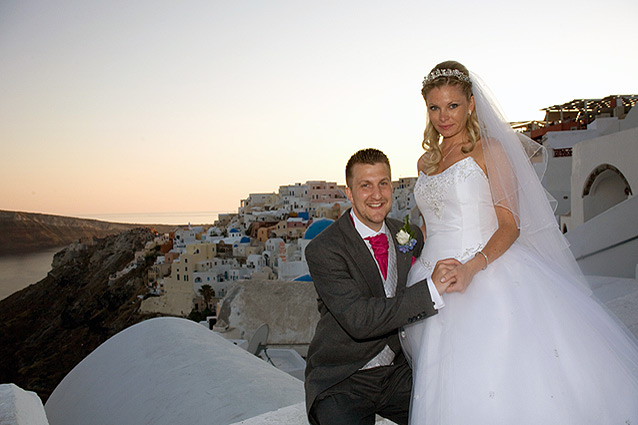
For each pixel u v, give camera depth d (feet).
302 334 34.76
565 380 6.54
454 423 6.59
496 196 7.56
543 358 6.63
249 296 35.70
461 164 7.97
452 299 7.36
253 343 30.53
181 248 344.69
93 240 488.44
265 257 270.05
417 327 7.84
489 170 7.69
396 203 267.18
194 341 14.48
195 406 10.46
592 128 101.91
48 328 285.84
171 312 255.50
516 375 6.56
